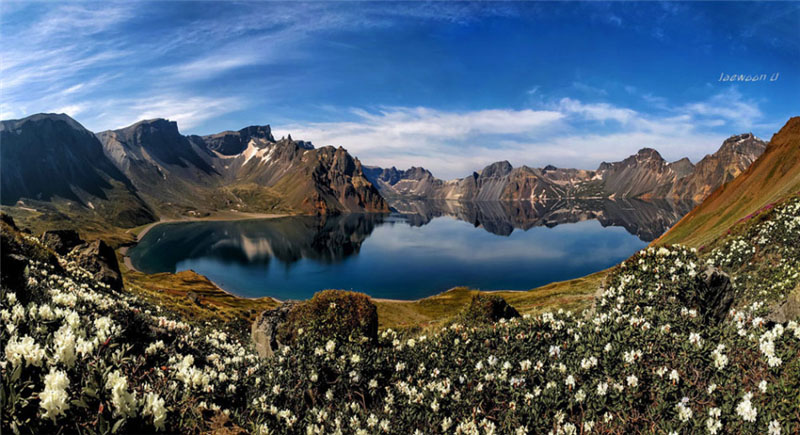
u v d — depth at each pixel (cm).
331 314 1389
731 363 684
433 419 702
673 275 1144
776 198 6138
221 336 1031
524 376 748
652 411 605
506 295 8531
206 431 497
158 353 636
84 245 3269
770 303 1625
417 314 7100
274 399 712
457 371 836
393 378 852
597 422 627
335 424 674
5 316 508
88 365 425
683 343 719
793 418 536
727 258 2602
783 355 652
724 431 562
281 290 13688
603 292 1280
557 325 931
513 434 636
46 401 345
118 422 349
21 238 1883
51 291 845
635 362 694
